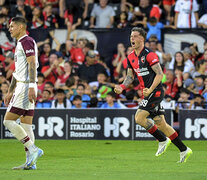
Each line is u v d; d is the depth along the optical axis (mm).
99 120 45812
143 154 34594
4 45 56531
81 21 58250
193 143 42875
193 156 33062
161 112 28125
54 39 56125
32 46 24297
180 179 21344
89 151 36906
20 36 24672
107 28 55062
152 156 33219
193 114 44938
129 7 59125
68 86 50562
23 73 24703
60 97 47750
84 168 26641
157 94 27500
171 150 37094
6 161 30844
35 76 24281
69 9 57938
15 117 24828
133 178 21594
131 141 44750
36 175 22719
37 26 58625
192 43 53812
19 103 24734
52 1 61062
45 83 50875
